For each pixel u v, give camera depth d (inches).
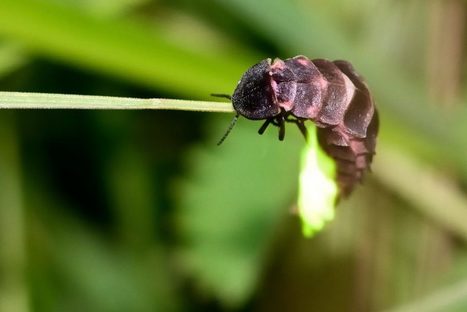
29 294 8.5
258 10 7.8
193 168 8.2
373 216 8.3
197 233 8.2
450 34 8.3
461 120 7.9
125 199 9.0
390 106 7.8
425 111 7.9
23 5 7.1
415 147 7.9
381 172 8.0
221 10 8.2
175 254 8.8
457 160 7.9
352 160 5.8
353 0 8.4
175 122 8.8
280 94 5.8
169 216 8.9
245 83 5.8
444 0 8.3
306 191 5.9
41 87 8.4
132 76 7.4
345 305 8.4
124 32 7.3
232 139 8.2
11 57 7.7
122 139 8.9
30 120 8.7
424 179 8.0
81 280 8.8
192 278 8.7
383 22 8.4
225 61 7.4
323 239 8.3
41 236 8.8
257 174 8.1
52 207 8.9
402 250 8.3
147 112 8.8
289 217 8.1
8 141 8.4
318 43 7.8
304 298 8.4
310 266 8.3
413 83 8.2
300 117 5.8
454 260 8.3
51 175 8.9
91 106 5.6
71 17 7.2
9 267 8.4
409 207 8.3
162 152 8.9
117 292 8.9
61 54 7.3
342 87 5.8
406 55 8.4
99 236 9.0
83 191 9.3
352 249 8.3
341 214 8.3
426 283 8.3
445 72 8.3
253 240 8.2
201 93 7.5
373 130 5.8
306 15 7.8
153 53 7.3
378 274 8.4
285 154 8.1
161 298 8.8
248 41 8.2
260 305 8.4
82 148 9.0
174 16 8.2
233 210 8.2
